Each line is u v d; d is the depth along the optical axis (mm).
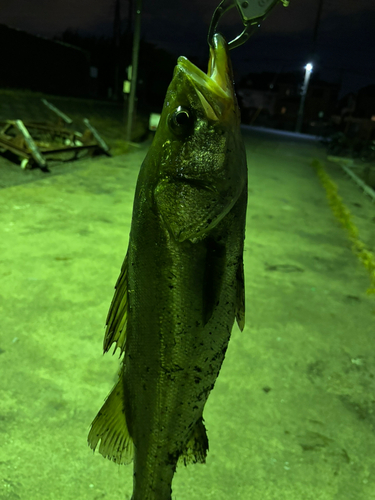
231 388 763
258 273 1279
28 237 1306
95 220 1547
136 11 3311
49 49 5199
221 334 297
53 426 638
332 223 1948
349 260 1494
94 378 750
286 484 583
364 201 2549
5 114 3229
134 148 3354
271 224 1804
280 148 5164
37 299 972
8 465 566
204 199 262
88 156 2707
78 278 1098
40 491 537
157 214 269
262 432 671
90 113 4527
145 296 283
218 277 281
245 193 289
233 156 267
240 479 584
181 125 261
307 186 2822
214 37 267
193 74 269
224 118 263
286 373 824
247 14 246
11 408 662
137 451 320
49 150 2201
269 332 958
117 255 1272
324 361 877
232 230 284
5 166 2059
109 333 309
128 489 555
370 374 851
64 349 815
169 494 331
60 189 1874
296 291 1189
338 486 588
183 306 277
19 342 816
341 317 1074
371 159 4844
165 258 271
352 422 714
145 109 6934
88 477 565
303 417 713
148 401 301
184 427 313
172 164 263
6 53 4496
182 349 285
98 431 319
